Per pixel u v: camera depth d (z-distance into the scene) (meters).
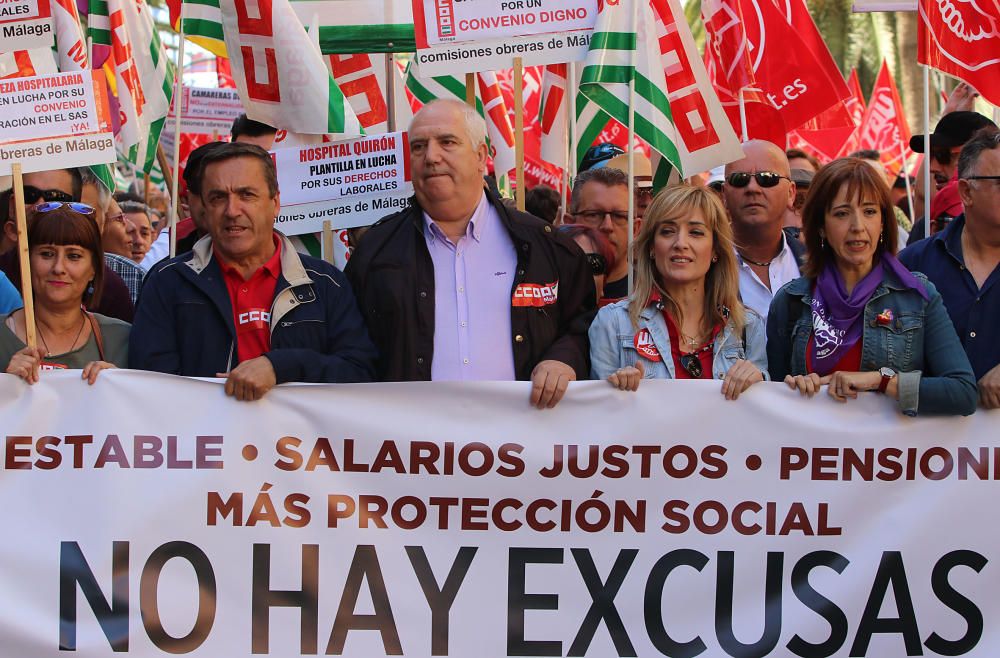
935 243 4.53
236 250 4.14
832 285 4.18
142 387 4.07
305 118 5.09
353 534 4.11
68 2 5.18
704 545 4.13
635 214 5.80
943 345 4.06
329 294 4.27
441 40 4.89
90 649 4.04
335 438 4.11
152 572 4.06
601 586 4.13
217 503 4.08
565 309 4.46
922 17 5.20
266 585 4.09
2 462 4.03
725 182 5.46
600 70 4.84
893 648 4.12
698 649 4.12
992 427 4.11
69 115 4.24
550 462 4.12
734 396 4.12
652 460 4.12
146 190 7.82
